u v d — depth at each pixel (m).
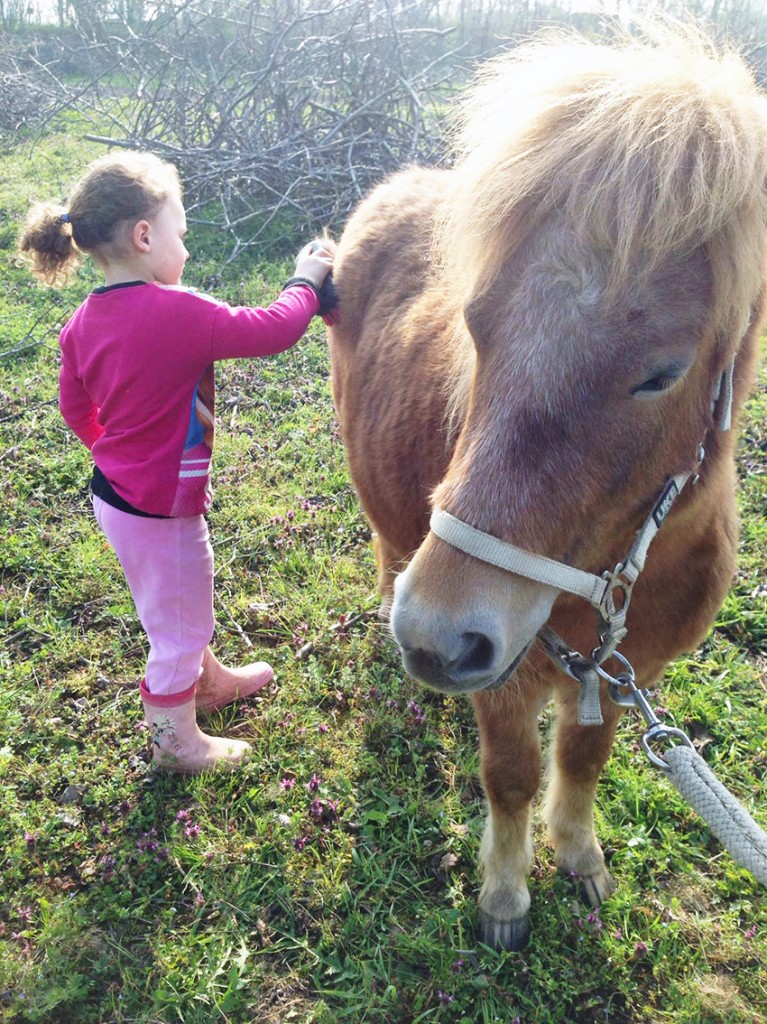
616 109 1.37
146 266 2.12
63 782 2.54
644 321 1.31
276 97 7.34
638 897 2.31
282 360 5.06
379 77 7.37
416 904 2.27
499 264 1.41
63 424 4.25
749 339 1.70
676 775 1.55
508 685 2.02
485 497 1.39
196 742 2.59
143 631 3.14
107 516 2.29
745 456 4.16
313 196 7.03
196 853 2.34
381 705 2.80
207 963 2.10
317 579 3.36
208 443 2.30
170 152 7.25
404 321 2.45
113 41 9.71
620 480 1.44
